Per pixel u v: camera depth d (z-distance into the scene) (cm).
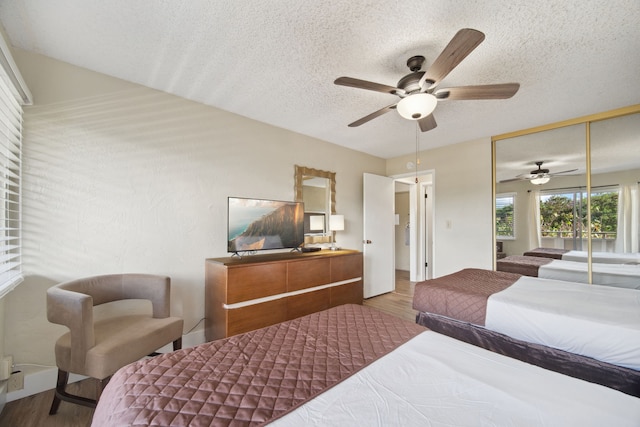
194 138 262
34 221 189
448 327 219
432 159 421
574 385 95
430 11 146
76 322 156
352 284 342
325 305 308
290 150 343
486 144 361
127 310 224
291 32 165
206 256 270
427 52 183
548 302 186
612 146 279
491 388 93
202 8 146
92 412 169
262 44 177
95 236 211
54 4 144
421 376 102
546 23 154
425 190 550
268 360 114
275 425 77
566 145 305
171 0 141
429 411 83
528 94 239
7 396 176
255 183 308
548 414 79
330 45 177
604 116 279
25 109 186
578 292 212
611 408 82
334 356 118
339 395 91
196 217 264
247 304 242
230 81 225
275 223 301
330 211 389
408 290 476
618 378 146
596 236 290
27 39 174
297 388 95
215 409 84
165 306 208
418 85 183
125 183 225
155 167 240
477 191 368
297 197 346
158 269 241
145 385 96
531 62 191
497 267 351
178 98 253
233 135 290
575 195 301
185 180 257
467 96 183
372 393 92
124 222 224
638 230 269
